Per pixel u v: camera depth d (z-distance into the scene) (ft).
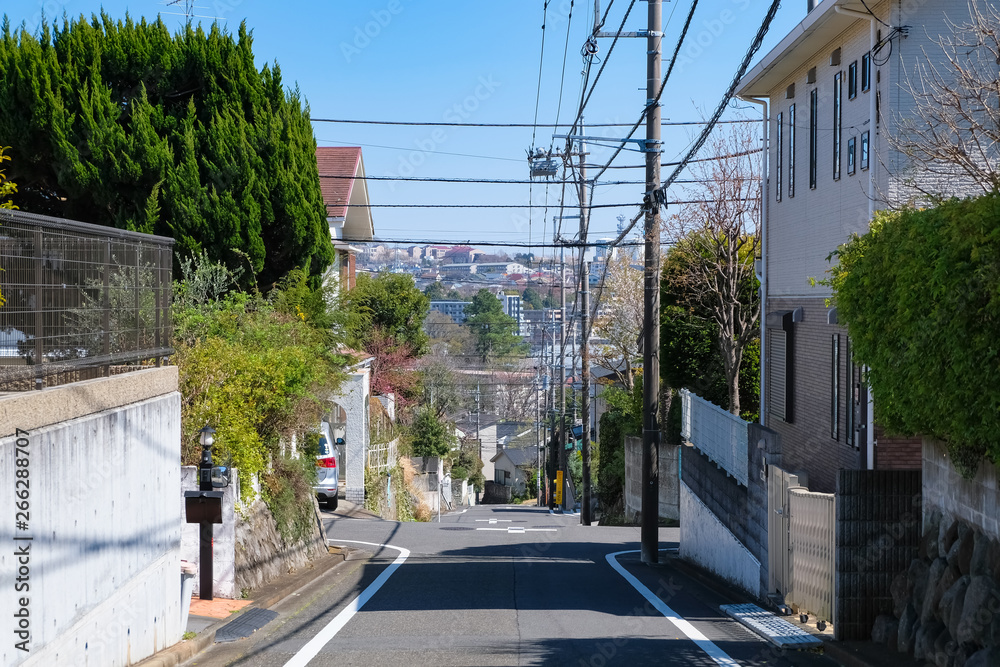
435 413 175.52
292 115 66.18
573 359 145.79
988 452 22.89
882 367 28.63
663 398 96.27
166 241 31.94
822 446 56.29
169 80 60.90
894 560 30.66
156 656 27.81
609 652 29.22
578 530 91.09
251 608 37.19
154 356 30.37
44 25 59.41
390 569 53.16
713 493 51.37
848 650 28.73
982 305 22.34
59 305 23.84
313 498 57.31
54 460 20.99
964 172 36.76
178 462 31.48
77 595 22.29
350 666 27.40
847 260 34.12
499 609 38.58
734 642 31.14
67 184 57.88
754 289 92.32
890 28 44.24
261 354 46.83
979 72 42.80
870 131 45.88
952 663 24.11
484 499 302.66
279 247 64.28
